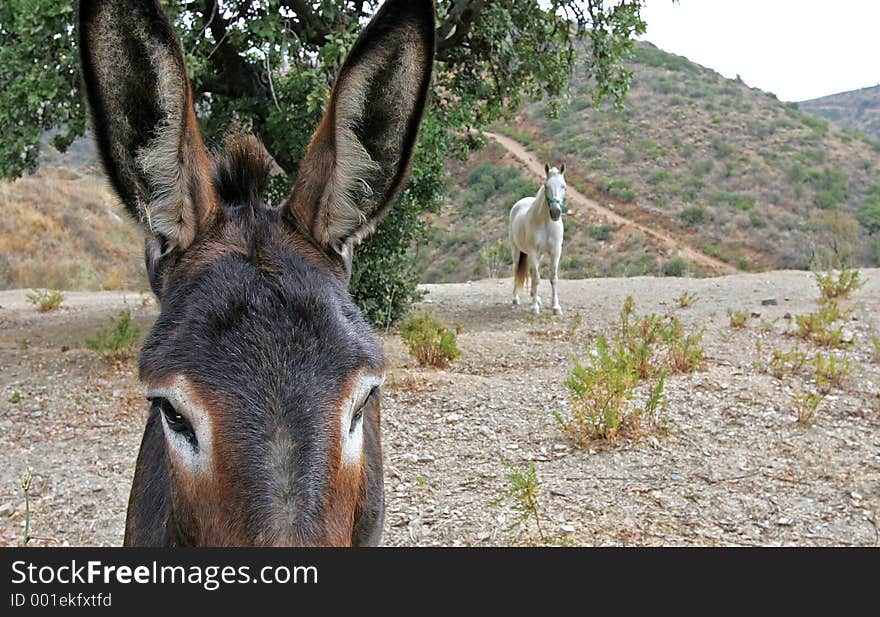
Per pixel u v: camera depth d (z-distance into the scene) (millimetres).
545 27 10609
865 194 40594
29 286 23484
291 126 9023
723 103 52531
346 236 2252
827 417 7008
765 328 10695
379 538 3123
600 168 43344
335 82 2150
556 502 5387
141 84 2041
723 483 5664
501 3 10070
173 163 2045
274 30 8258
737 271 32500
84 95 1976
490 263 30750
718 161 43938
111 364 9492
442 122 10234
